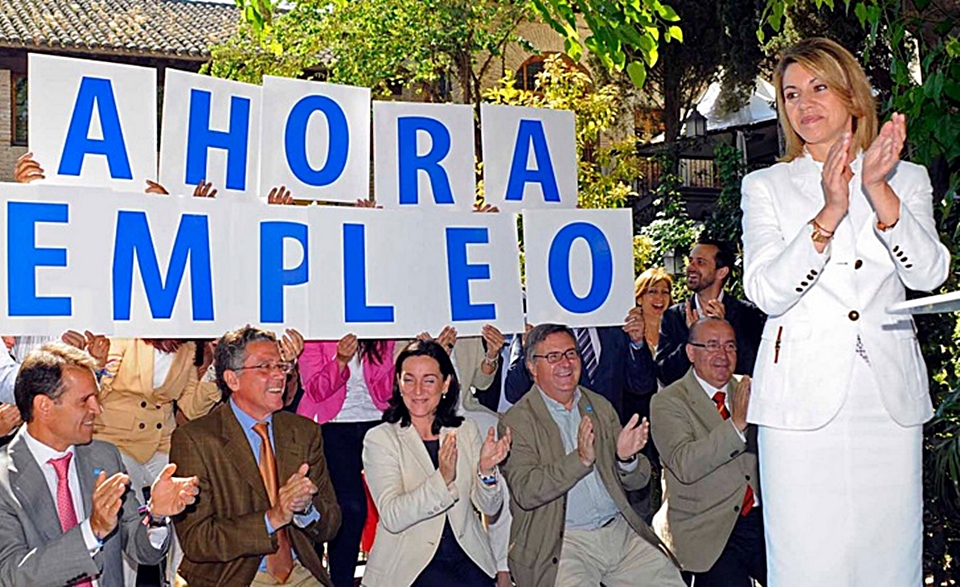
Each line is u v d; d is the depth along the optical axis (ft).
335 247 21.15
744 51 51.78
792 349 11.30
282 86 21.70
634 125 69.05
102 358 19.72
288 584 17.76
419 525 18.83
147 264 19.65
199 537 16.93
